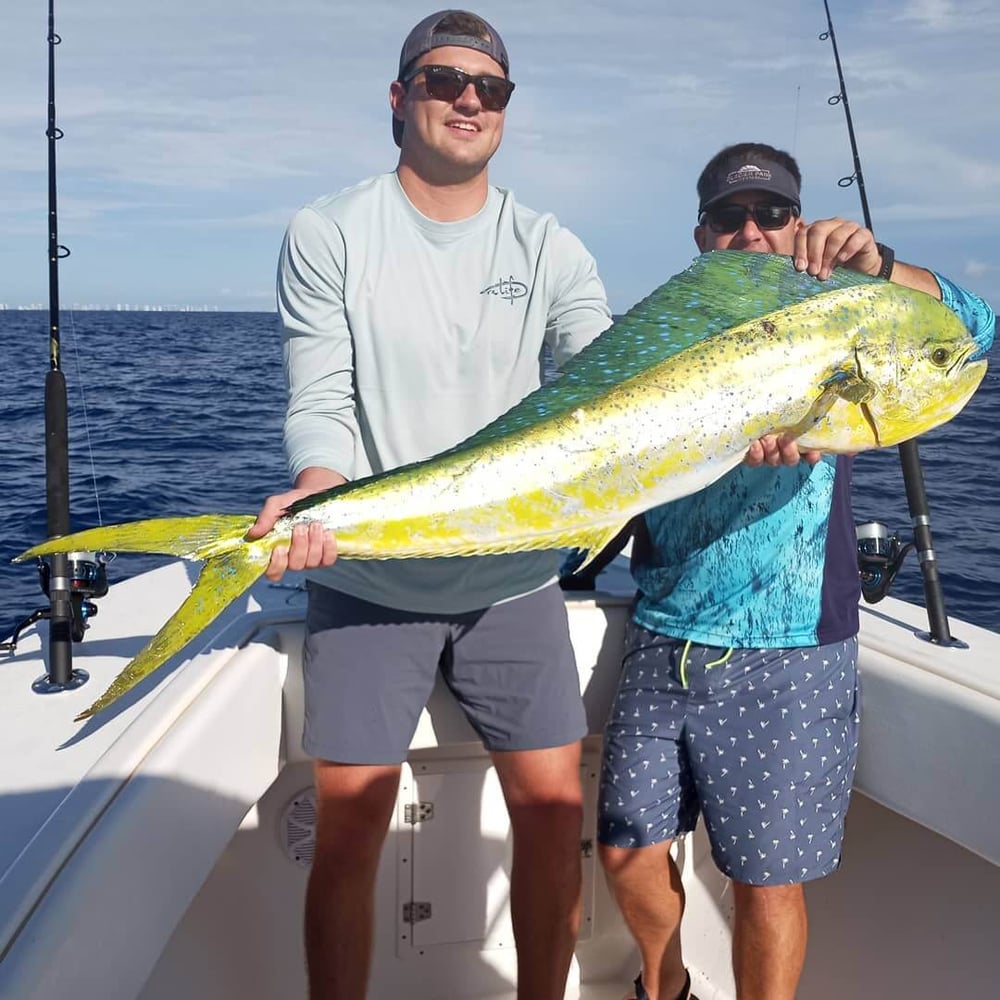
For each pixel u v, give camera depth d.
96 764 1.65
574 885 2.10
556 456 1.85
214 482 8.63
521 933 2.11
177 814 1.65
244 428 12.23
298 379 2.05
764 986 2.03
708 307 1.90
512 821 2.12
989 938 2.02
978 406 14.80
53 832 1.45
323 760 2.04
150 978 1.98
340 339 2.06
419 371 2.06
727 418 1.85
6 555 6.04
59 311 2.40
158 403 15.23
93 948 1.36
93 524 6.96
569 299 2.19
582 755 2.52
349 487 1.79
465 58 1.95
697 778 2.12
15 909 1.30
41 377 19.80
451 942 2.45
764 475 2.05
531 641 2.07
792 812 2.03
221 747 1.86
